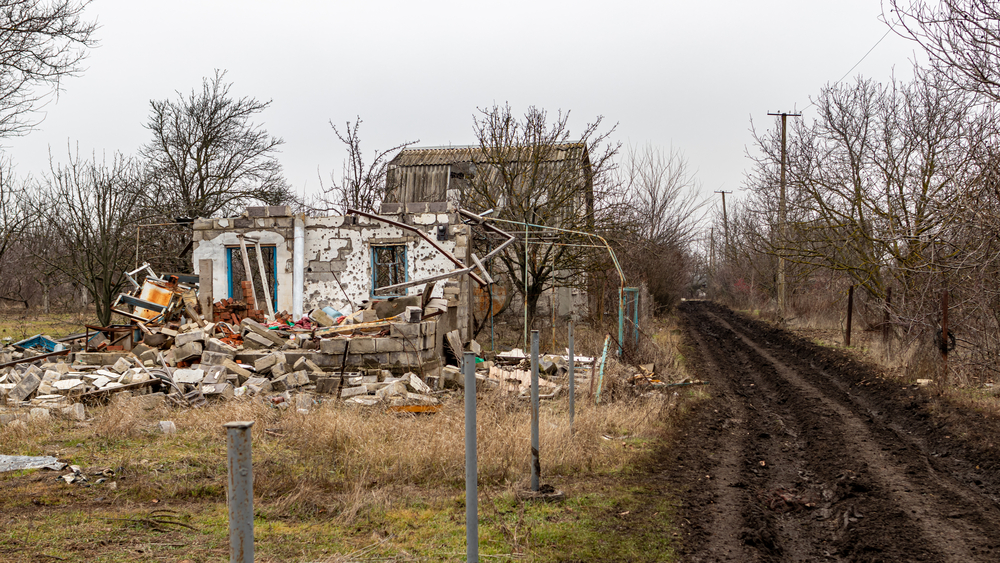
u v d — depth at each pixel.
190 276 18.16
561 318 28.05
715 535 6.11
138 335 14.95
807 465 8.92
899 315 15.73
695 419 11.51
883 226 17.52
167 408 11.16
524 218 20.97
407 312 13.33
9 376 12.52
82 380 12.23
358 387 11.82
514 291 24.06
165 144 27.73
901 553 5.70
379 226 17.91
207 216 27.89
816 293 30.78
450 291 17.41
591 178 23.11
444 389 12.97
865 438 10.06
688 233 34.41
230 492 2.89
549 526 6.06
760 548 5.82
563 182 21.80
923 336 14.64
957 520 6.52
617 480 7.73
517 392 12.73
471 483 4.55
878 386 13.89
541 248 21.30
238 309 16.86
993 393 11.64
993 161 11.50
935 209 14.13
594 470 8.12
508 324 25.67
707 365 19.02
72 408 10.41
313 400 11.43
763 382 16.27
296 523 6.13
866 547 5.83
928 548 5.79
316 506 6.52
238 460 2.88
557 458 8.15
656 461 8.69
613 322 23.56
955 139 14.17
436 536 5.76
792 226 20.38
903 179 17.12
